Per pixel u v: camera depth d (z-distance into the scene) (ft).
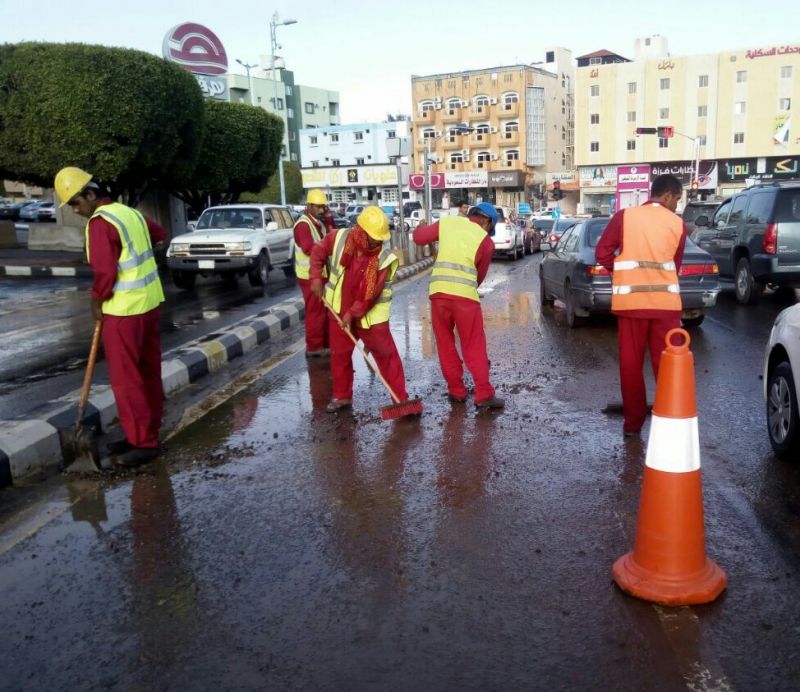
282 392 22.74
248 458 16.78
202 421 19.86
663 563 10.41
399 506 13.84
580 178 238.27
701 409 19.71
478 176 255.09
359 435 18.17
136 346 16.46
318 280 20.16
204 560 11.98
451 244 19.93
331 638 9.72
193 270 52.24
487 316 38.32
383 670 9.03
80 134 60.03
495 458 16.25
